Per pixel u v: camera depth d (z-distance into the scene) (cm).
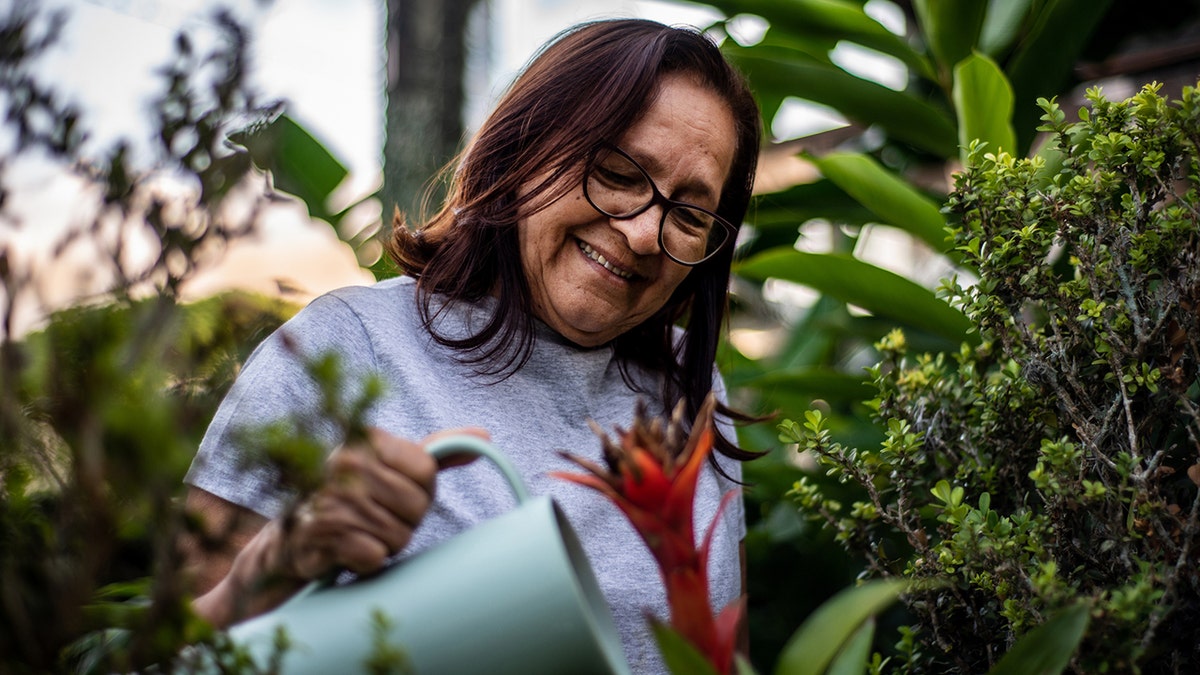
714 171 111
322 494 63
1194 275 87
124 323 54
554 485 107
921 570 95
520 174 109
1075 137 98
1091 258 93
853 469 101
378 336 108
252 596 64
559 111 109
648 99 107
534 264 111
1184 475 98
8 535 55
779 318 250
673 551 60
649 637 105
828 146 281
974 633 96
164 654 55
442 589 65
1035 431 101
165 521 53
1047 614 80
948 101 189
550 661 62
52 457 57
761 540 180
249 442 55
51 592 52
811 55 181
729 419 135
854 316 195
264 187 63
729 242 129
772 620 177
